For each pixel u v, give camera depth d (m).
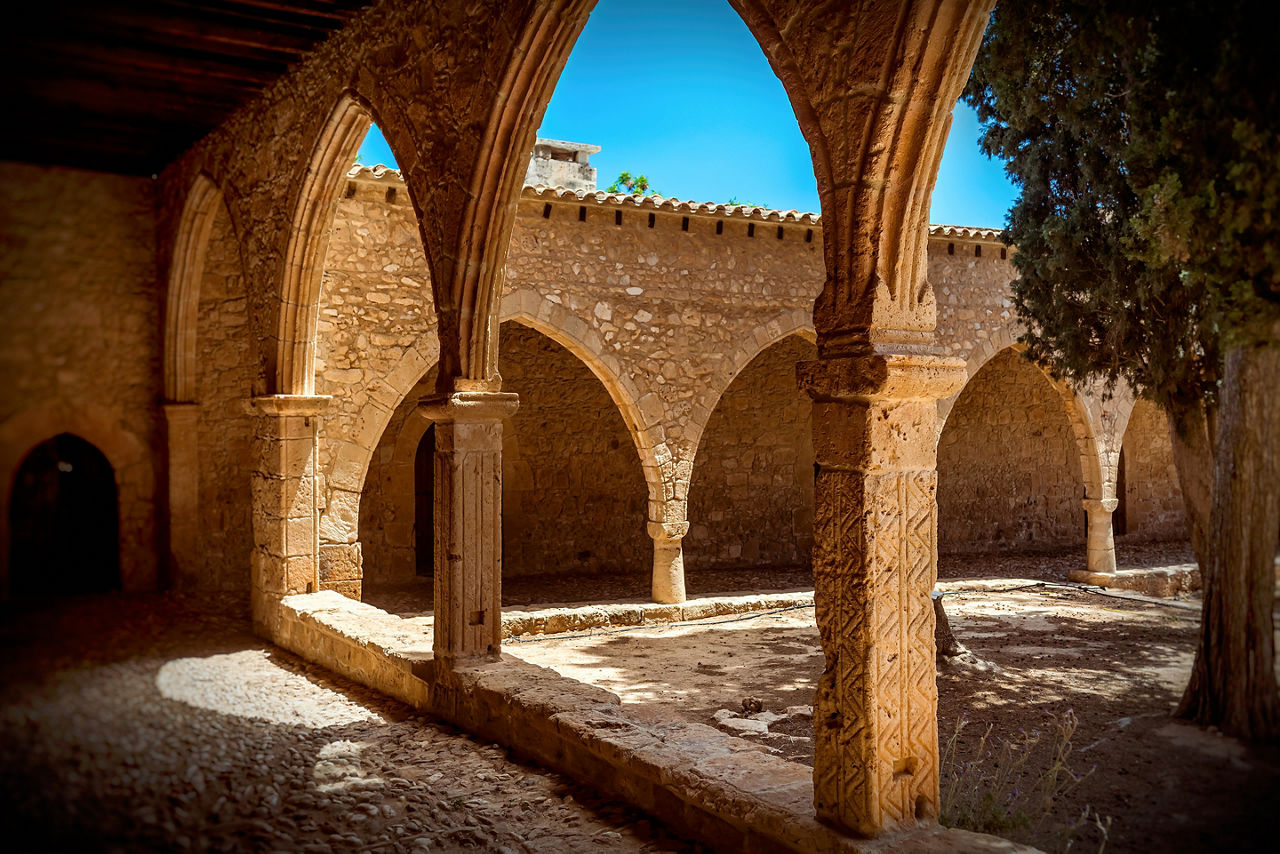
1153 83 4.41
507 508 12.65
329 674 6.12
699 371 11.02
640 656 8.55
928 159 2.91
